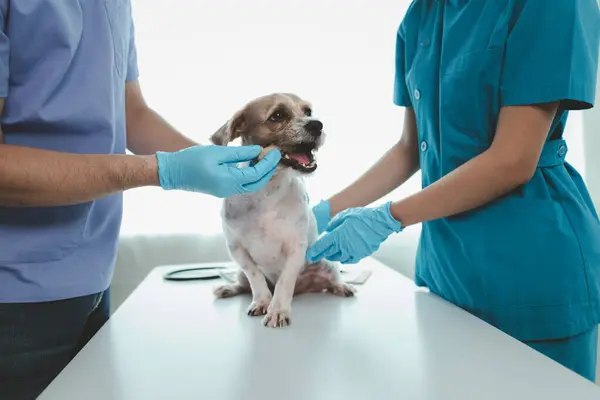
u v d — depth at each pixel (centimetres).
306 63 208
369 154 213
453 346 90
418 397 70
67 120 103
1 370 102
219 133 143
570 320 115
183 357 88
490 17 115
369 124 212
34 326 104
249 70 205
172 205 207
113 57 111
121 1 117
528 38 109
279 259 134
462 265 122
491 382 75
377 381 76
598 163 203
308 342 94
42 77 99
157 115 152
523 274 115
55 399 72
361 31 208
